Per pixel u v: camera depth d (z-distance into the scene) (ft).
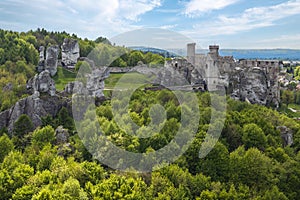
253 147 221.25
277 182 203.82
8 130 274.57
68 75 411.34
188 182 176.86
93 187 158.10
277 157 229.25
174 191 161.68
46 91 296.71
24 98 287.69
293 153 252.42
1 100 328.49
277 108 379.55
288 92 458.09
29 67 484.74
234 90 347.36
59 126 250.98
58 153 204.03
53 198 146.51
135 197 150.10
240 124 258.16
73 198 149.38
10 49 534.37
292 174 212.43
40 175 172.65
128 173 174.29
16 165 187.93
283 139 271.69
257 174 199.21
